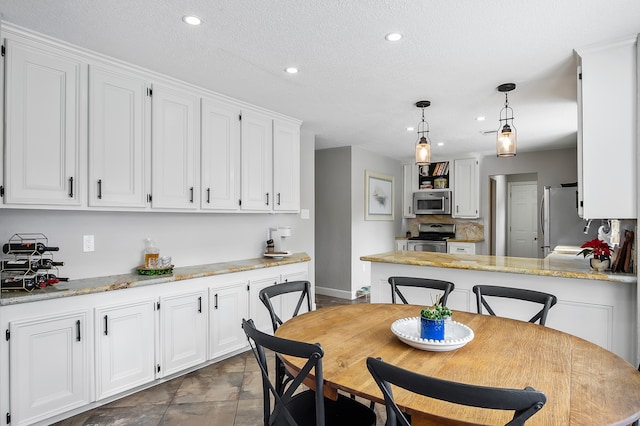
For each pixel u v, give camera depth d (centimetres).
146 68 262
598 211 222
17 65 208
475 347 154
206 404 244
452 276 296
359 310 217
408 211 679
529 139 488
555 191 501
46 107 219
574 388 117
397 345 158
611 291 234
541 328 181
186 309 282
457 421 100
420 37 215
